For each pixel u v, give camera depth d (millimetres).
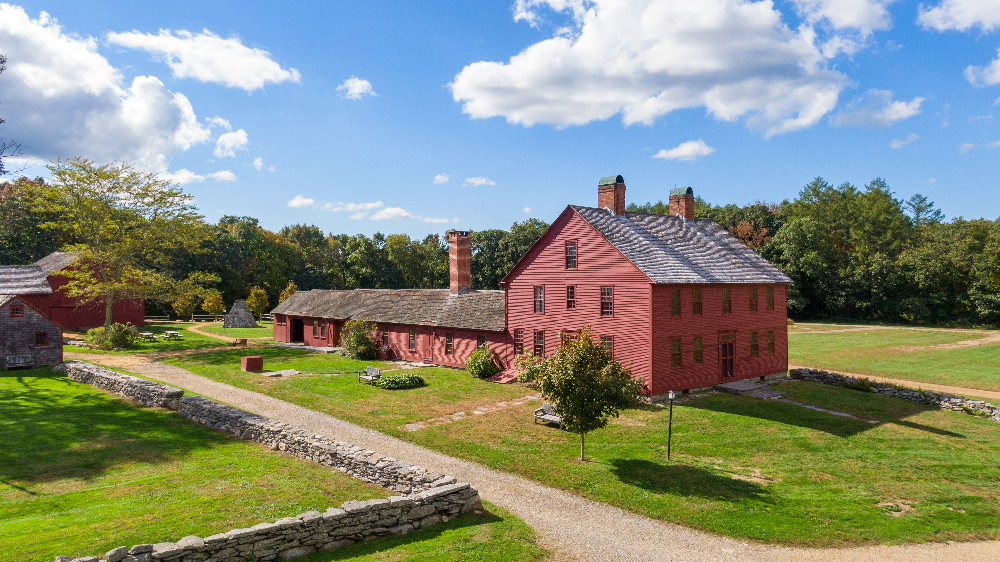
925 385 36031
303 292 55188
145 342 46312
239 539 10547
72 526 11742
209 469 16219
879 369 41375
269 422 19891
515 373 32781
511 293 34844
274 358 39750
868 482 18047
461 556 11656
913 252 76000
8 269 43312
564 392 18500
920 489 17562
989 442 23203
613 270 29438
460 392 29078
